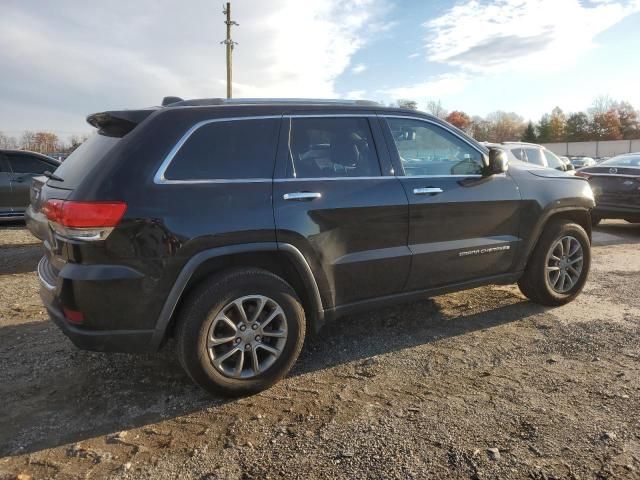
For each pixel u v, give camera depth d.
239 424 2.79
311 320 3.40
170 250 2.80
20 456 2.53
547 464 2.39
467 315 4.47
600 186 8.95
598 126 94.50
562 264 4.56
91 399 3.09
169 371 3.46
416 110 3.92
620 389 3.10
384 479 2.31
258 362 3.14
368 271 3.49
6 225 10.38
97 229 2.68
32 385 3.26
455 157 3.99
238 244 2.97
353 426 2.75
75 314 2.76
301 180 3.25
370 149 3.61
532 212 4.26
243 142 3.15
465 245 3.91
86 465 2.46
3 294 5.27
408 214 3.61
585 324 4.21
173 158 2.92
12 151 9.74
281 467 2.41
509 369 3.41
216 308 2.92
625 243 8.10
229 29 30.77
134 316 2.80
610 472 2.33
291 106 3.39
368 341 3.94
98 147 3.05
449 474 2.33
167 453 2.54
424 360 3.58
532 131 95.69
